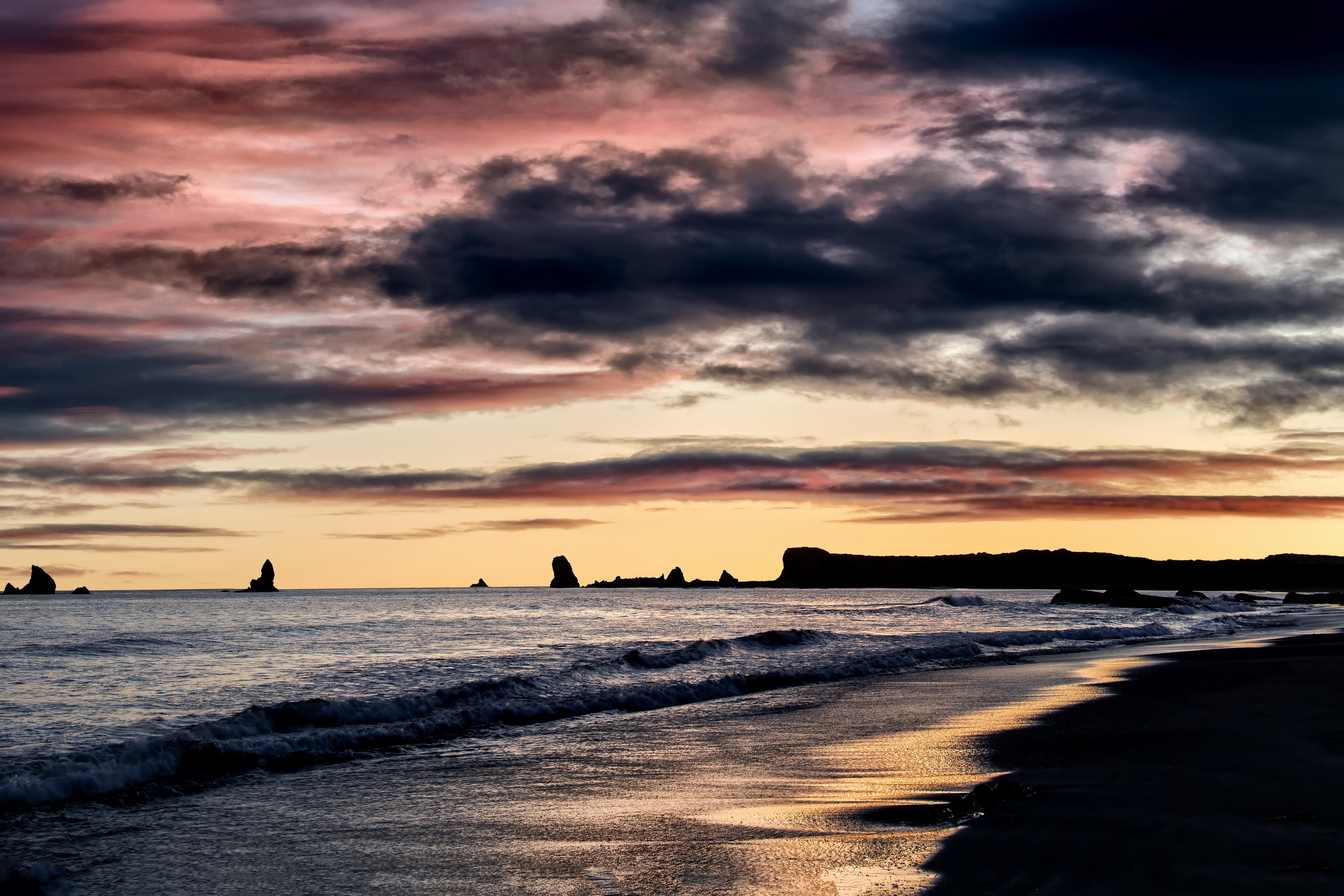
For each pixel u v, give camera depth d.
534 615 70.25
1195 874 6.48
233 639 38.09
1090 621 49.38
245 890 7.06
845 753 12.25
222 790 10.55
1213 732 12.67
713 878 7.03
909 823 8.46
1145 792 9.07
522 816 9.23
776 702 17.47
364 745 13.18
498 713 15.51
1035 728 13.73
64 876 7.43
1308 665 22.12
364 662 26.81
